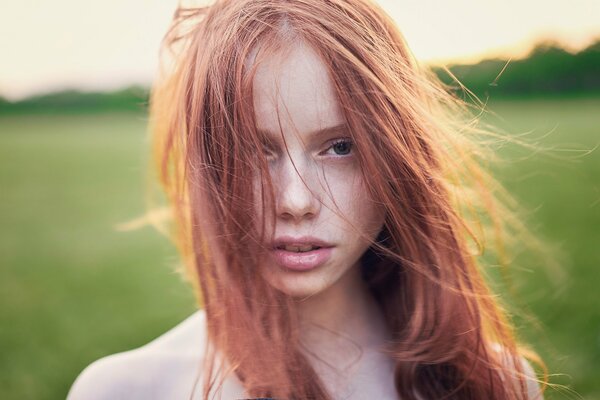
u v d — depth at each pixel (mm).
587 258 3193
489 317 863
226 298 704
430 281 790
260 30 654
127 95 19344
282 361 704
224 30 692
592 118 8664
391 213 712
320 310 760
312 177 654
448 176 803
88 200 6609
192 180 708
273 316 707
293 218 649
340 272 684
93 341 2828
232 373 736
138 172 8258
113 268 4059
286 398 704
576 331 2350
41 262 4312
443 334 788
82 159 9672
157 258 4262
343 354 770
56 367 2572
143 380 769
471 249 858
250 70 640
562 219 3957
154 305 3279
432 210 752
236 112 656
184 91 736
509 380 839
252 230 665
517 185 4438
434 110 819
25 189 7355
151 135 1010
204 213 702
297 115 636
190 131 708
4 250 4691
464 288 800
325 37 650
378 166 684
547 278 2869
